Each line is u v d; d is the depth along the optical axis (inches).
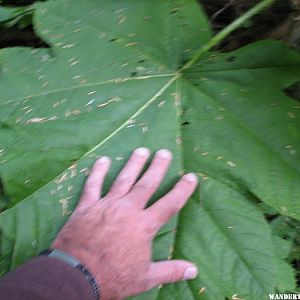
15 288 13.5
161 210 17.2
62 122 19.3
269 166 18.1
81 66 20.5
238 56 20.3
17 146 18.9
